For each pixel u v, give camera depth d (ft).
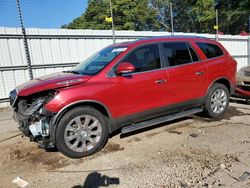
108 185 10.26
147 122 15.12
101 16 105.91
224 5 100.32
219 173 10.61
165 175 10.71
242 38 52.13
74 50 33.47
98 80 13.25
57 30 31.94
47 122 12.44
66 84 12.57
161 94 15.11
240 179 10.05
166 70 15.28
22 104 13.41
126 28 101.19
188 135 15.23
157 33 40.45
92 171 11.51
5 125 20.77
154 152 13.08
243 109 20.98
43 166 12.34
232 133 15.21
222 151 12.72
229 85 18.83
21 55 29.86
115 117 13.73
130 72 14.11
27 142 15.87
